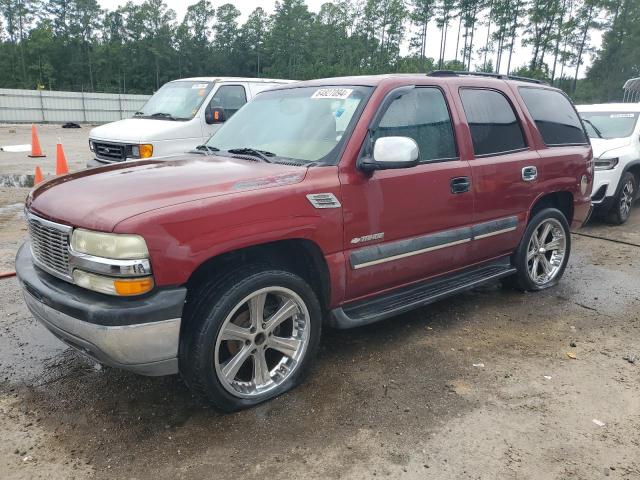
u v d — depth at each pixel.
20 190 10.25
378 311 3.72
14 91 37.94
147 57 90.81
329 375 3.58
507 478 2.62
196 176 3.12
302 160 3.49
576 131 5.44
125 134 8.36
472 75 4.62
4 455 2.77
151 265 2.64
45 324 3.02
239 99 9.46
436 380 3.53
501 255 4.73
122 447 2.84
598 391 3.42
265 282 3.04
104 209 2.71
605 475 2.64
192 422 3.05
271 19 93.19
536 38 67.88
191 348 2.88
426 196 3.81
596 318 4.62
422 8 76.56
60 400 3.27
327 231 3.28
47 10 91.31
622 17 64.69
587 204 5.50
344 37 85.69
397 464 2.71
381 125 3.61
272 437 2.92
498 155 4.45
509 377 3.58
